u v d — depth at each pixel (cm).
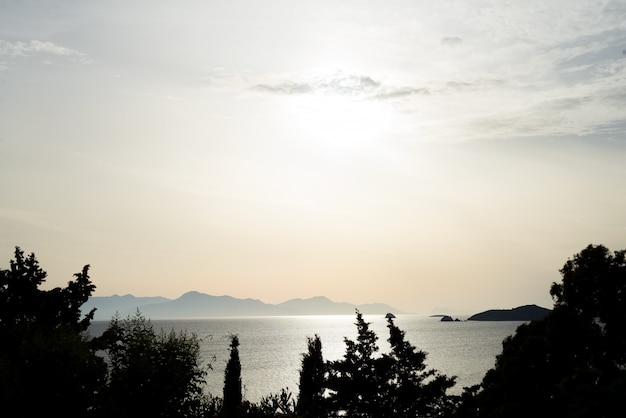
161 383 2195
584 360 2638
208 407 2633
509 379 2689
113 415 2122
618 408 680
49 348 2128
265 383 10731
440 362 14450
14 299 2550
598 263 2688
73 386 2105
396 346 3070
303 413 3148
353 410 2948
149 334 2362
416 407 2919
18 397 2003
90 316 2752
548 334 2678
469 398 3031
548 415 2486
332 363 3072
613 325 2592
